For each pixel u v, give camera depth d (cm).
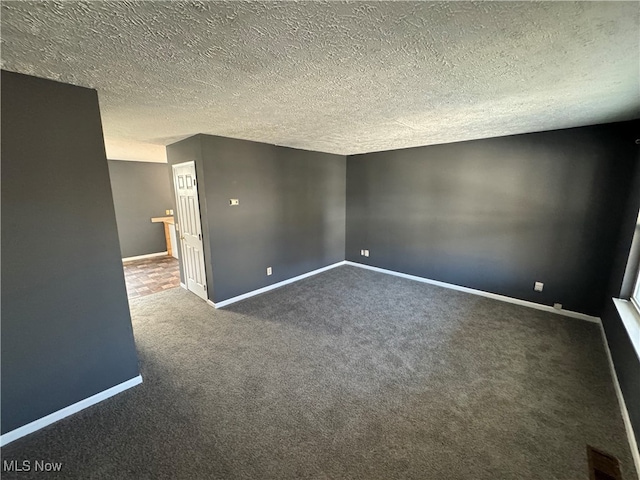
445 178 405
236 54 131
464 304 359
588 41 120
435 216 423
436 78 161
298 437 167
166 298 384
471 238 389
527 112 236
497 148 351
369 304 362
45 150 162
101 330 194
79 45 120
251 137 343
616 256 275
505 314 329
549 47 126
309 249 480
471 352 254
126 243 613
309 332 291
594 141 286
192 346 266
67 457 154
